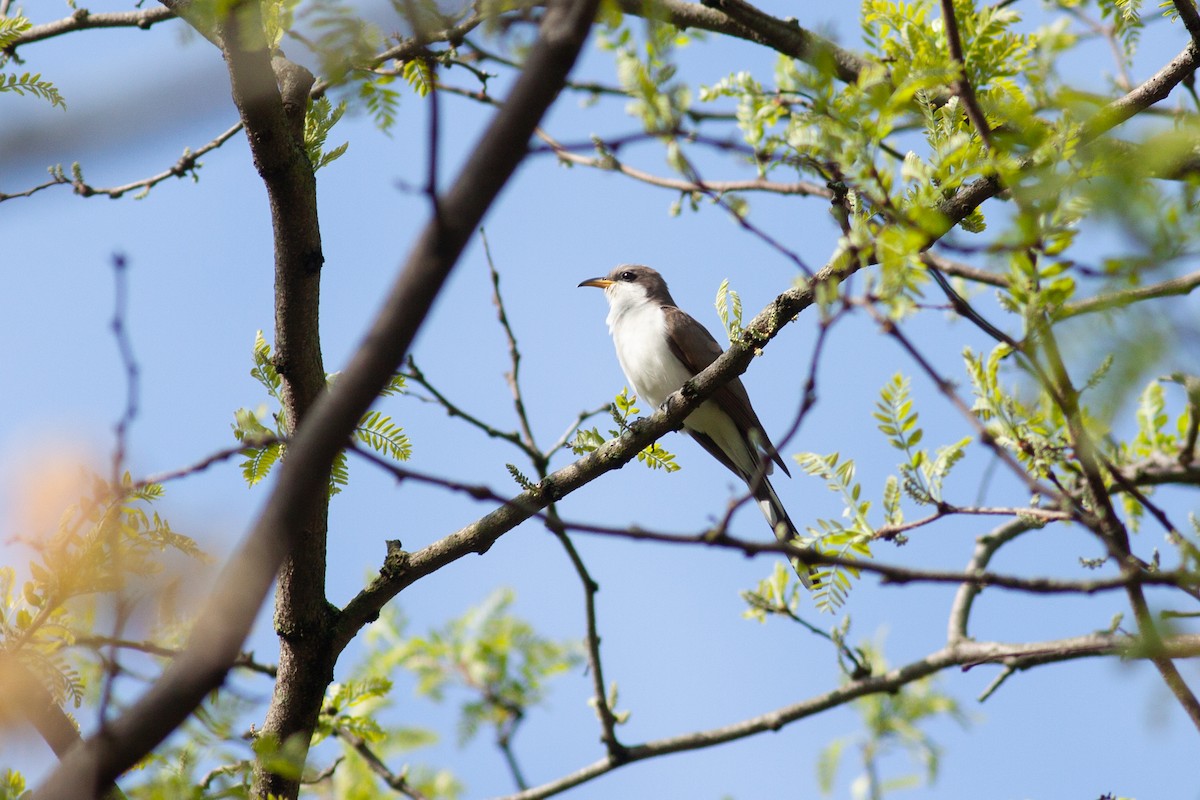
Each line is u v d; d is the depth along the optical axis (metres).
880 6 9.45
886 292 5.42
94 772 3.86
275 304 8.24
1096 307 5.14
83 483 3.79
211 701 6.79
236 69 6.93
